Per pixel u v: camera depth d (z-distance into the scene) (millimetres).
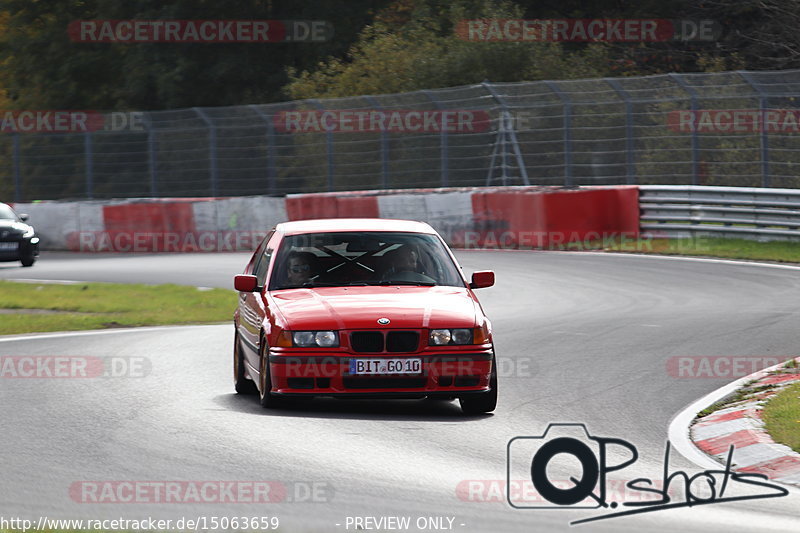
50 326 57281
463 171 107562
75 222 114062
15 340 51219
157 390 37438
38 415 32688
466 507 22438
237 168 121688
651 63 146000
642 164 100688
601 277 72250
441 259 36500
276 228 38812
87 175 125562
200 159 121188
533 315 56438
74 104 185000
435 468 25906
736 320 51875
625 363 41781
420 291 34688
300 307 33125
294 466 25969
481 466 26188
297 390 32094
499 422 31797
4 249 95062
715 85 91812
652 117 104188
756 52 137500
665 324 51469
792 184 96125
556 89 100688
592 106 110750
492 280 36438
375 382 32031
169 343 49750
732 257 80125
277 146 118438
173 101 166625
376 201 100812
